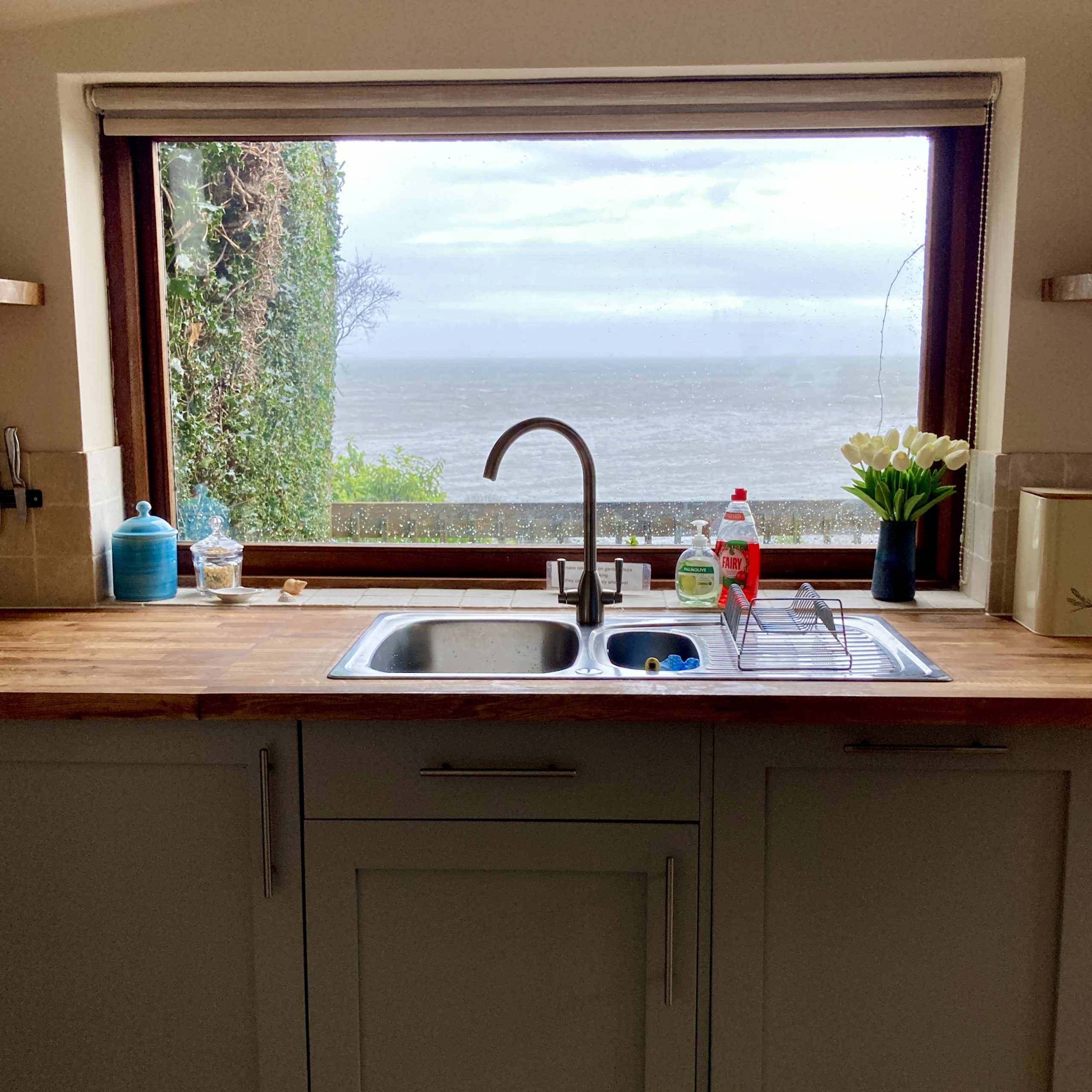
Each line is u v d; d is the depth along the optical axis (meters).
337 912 1.87
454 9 2.26
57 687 1.84
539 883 1.86
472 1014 1.90
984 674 1.91
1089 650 2.08
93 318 2.47
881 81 2.32
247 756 1.84
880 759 1.81
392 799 1.84
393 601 2.48
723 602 2.41
